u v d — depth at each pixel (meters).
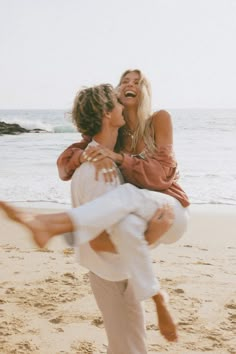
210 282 5.92
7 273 6.34
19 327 4.69
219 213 10.90
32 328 4.67
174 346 4.29
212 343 4.34
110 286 3.13
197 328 4.64
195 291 5.61
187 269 6.48
